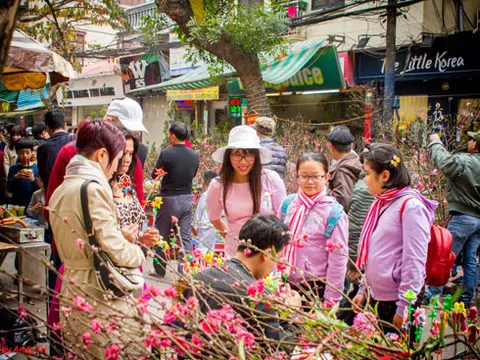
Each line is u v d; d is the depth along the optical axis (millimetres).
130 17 19359
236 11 9641
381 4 10773
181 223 6387
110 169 2742
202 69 13547
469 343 1929
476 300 5566
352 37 11688
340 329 1841
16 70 5727
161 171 4590
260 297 1965
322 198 3404
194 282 2160
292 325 2141
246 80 9430
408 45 10445
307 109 12875
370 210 3279
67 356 1894
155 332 1759
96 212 2453
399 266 3094
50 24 8938
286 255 3342
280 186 4082
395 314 3059
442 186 6215
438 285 3432
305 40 12438
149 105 17562
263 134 5324
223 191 3914
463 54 9766
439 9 10492
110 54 16156
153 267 6488
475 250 5332
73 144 3660
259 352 1816
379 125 8797
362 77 11406
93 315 1689
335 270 3293
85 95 19969
